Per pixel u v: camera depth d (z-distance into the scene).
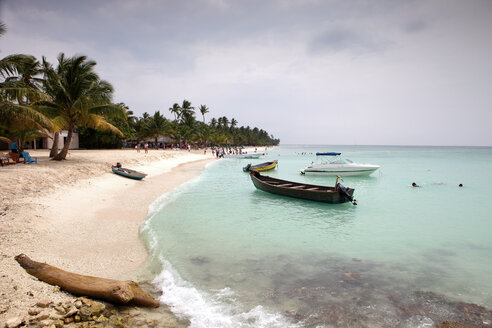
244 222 11.78
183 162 40.66
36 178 13.98
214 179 25.33
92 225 9.84
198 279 6.62
